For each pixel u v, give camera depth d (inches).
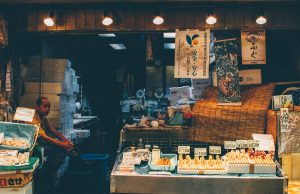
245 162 236.2
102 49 683.4
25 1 279.0
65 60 362.9
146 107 657.0
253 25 294.5
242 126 267.1
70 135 402.9
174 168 237.6
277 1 275.3
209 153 267.7
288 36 335.6
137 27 299.7
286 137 250.7
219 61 280.5
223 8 295.9
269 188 222.2
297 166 258.8
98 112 701.9
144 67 747.4
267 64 337.7
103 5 292.4
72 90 421.4
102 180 356.5
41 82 357.7
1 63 299.7
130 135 279.0
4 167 225.3
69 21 302.5
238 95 273.7
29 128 259.8
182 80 713.0
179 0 277.3
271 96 268.2
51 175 336.5
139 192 228.2
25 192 233.3
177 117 282.7
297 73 323.9
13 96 323.3
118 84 713.0
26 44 370.3
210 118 273.7
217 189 225.0
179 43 293.7
